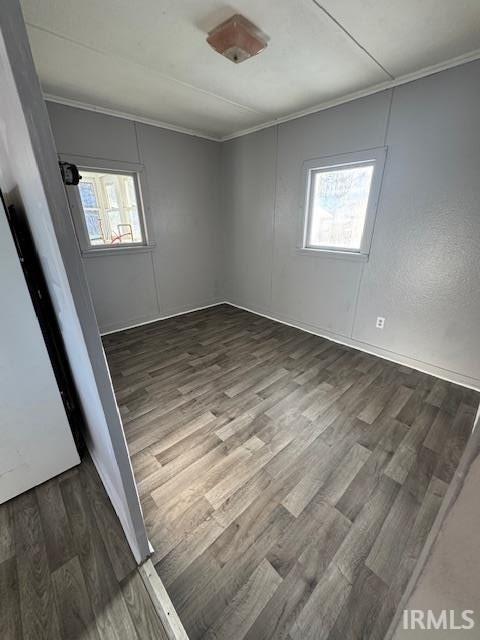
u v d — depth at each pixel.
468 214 2.01
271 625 0.92
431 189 2.13
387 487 1.41
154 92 2.40
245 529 1.21
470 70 1.81
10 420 1.24
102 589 1.01
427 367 2.46
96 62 1.92
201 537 1.18
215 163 3.84
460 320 2.20
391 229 2.42
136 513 1.03
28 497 1.34
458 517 0.40
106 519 1.24
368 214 2.53
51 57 1.86
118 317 3.45
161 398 2.13
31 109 0.52
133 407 2.03
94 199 3.04
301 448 1.65
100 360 0.80
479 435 0.41
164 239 3.61
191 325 3.64
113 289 3.33
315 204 3.04
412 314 2.46
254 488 1.40
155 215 3.43
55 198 0.60
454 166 2.00
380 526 1.22
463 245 2.07
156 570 1.07
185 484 1.42
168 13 1.47
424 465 1.53
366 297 2.76
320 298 3.20
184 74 2.09
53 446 1.40
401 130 2.18
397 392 2.19
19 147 0.69
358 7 1.42
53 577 1.04
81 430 1.67
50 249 0.80
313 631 0.91
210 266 4.28
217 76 2.12
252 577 1.05
